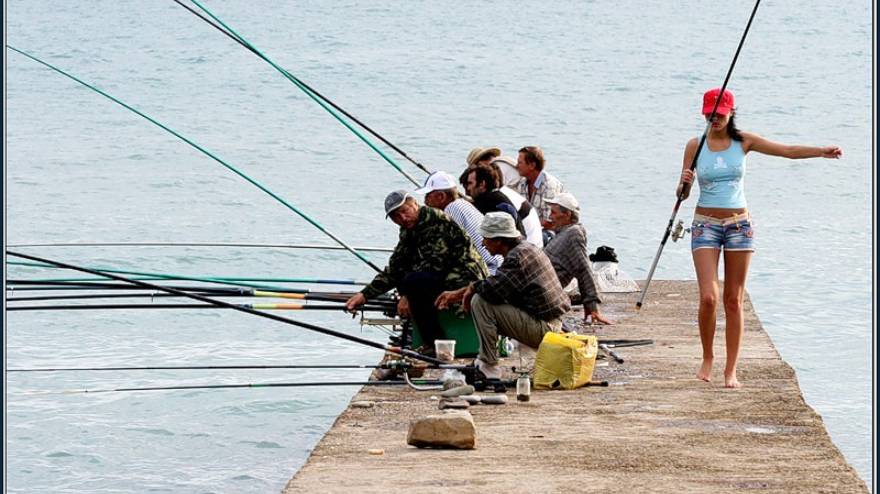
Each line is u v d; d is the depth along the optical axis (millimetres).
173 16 188125
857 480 15531
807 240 49875
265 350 32094
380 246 49125
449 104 101750
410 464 16219
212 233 52312
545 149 79500
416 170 71938
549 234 28422
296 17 187500
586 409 19328
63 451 24406
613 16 187000
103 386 28672
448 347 21109
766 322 35969
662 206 58938
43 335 33406
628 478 15609
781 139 86625
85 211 56781
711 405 19562
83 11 194250
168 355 31531
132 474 23234
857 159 71812
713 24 172125
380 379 21344
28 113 92688
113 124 88125
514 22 179750
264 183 65000
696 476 15695
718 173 20328
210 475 23375
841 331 34625
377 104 101500
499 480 15500
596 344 21234
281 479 23234
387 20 183000
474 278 21641
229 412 26828
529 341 20984
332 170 70062
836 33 157000
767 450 16906
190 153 75062
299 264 45906
